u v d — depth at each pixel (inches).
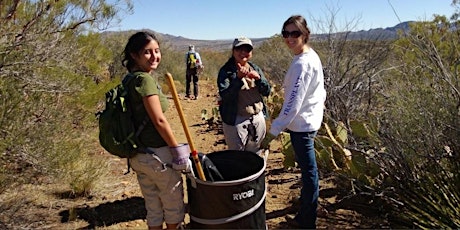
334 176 202.1
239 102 175.5
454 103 170.4
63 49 220.8
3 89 178.1
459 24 245.1
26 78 193.6
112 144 136.8
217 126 383.6
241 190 135.6
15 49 195.3
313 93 153.1
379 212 178.5
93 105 243.4
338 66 278.5
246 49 171.2
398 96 191.0
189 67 580.4
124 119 136.6
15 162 190.2
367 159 188.2
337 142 200.7
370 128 203.3
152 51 138.9
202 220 138.8
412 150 171.9
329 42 292.2
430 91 178.7
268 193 211.3
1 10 198.8
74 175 207.0
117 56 495.5
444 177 162.6
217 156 159.3
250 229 138.7
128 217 188.4
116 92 138.5
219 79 178.2
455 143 165.5
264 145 154.3
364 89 259.1
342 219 174.7
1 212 170.7
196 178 138.3
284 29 151.4
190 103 537.0
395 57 282.2
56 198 206.4
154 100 132.8
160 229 149.2
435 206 151.1
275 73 457.1
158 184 142.9
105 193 215.2
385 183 179.3
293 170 242.7
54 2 219.6
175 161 137.3
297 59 149.6
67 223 180.4
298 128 153.6
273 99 331.6
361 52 288.0
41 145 193.0
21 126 185.3
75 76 229.1
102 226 179.3
